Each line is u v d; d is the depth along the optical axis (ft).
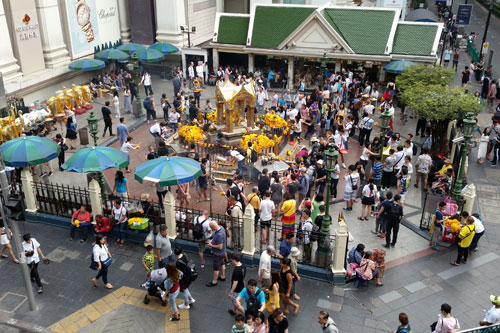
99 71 110.01
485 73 102.42
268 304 37.73
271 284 38.58
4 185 37.14
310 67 108.17
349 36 103.19
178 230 49.62
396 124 85.05
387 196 47.32
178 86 96.17
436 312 39.96
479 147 69.31
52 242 50.11
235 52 111.04
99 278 44.57
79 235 51.31
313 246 49.01
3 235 45.62
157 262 46.60
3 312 40.22
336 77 96.22
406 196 59.82
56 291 42.75
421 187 62.28
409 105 69.21
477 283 43.73
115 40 119.34
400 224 53.06
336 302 41.14
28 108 81.30
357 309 40.32
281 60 110.63
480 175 66.18
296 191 51.42
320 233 43.39
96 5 109.40
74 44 102.58
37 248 42.65
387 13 103.50
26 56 90.74
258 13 109.91
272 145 65.31
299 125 73.87
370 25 103.24
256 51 107.65
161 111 92.02
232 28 111.65
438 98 65.87
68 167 48.14
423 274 44.83
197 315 39.65
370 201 52.31
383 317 39.37
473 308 40.47
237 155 59.93
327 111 77.97
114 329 38.14
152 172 45.39
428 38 100.58
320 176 57.06
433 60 98.27
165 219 47.98
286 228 45.68
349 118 73.51
